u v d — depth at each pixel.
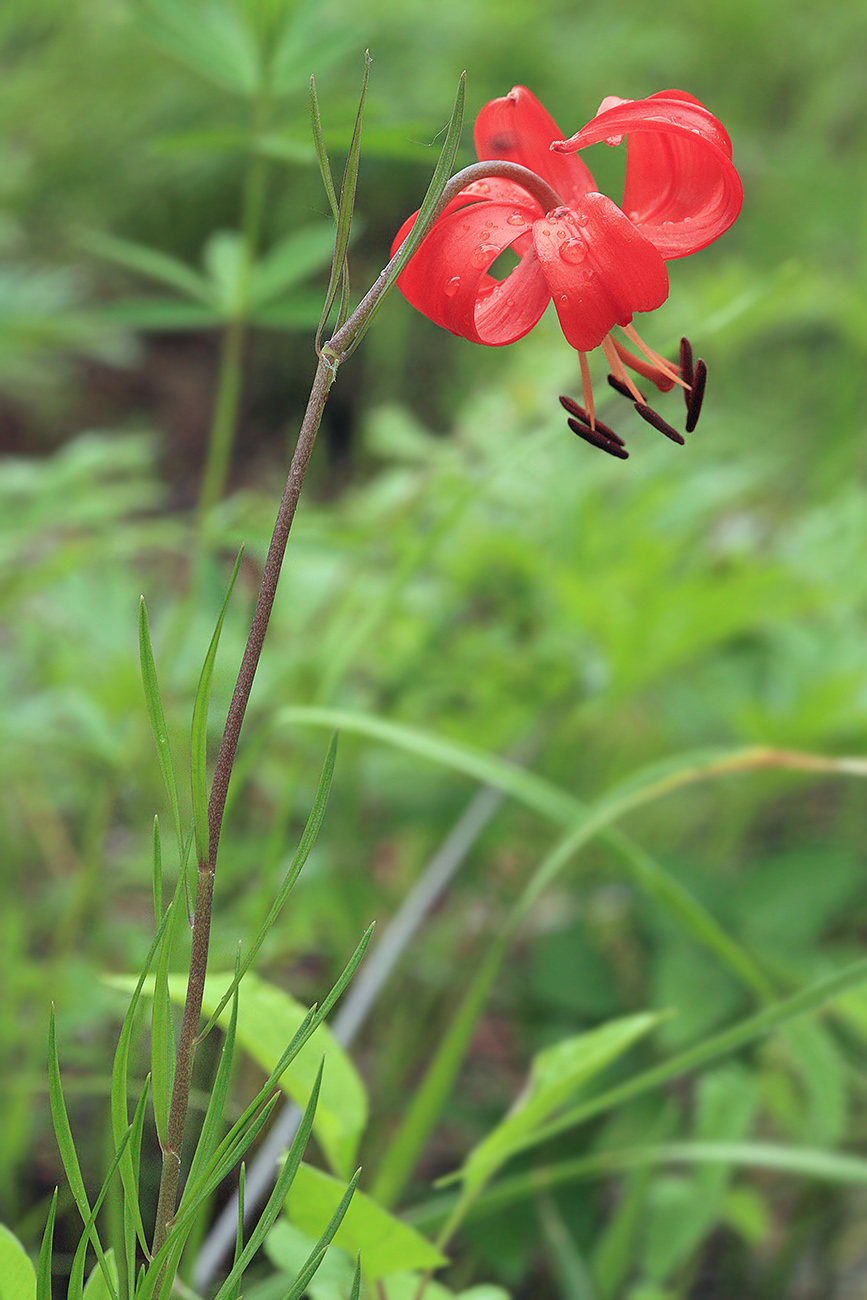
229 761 0.54
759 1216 0.83
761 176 2.33
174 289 2.39
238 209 2.38
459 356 2.18
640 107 0.55
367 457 2.04
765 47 2.61
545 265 0.55
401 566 0.86
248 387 2.42
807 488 1.70
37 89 2.33
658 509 1.13
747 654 1.13
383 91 2.10
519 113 0.57
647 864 0.73
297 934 0.91
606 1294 0.76
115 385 2.39
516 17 2.38
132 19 0.79
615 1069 0.93
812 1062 0.84
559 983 0.99
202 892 0.55
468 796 1.05
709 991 0.94
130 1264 0.55
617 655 0.99
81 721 0.86
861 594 1.08
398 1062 0.96
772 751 0.75
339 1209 0.55
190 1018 0.55
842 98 2.54
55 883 1.00
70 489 1.03
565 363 1.19
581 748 1.19
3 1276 0.58
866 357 1.74
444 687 1.03
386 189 2.39
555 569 1.05
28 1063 0.75
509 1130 0.64
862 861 1.04
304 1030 0.55
